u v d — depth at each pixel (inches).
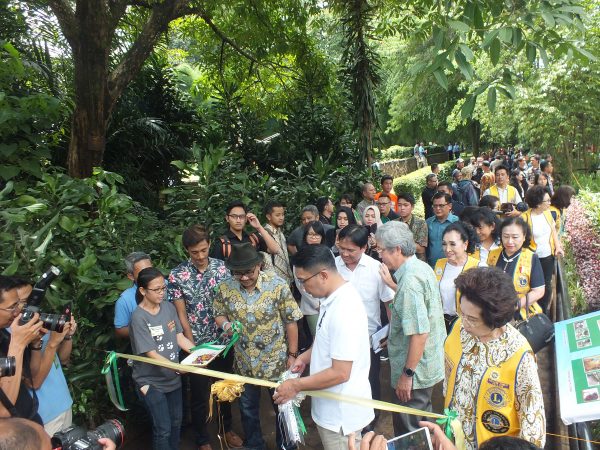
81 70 241.9
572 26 154.5
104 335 154.5
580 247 302.5
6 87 213.3
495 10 151.9
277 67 494.0
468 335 86.7
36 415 105.0
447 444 71.2
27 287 103.0
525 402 79.3
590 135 543.2
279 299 142.0
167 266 192.1
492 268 81.7
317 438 165.3
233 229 196.1
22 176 221.8
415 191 698.8
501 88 134.3
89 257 145.6
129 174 364.2
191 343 146.6
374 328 154.0
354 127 423.8
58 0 237.8
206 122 434.9
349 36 413.1
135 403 168.4
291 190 311.9
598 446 114.8
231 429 164.9
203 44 481.4
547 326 141.7
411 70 141.5
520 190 449.1
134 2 284.8
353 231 147.8
